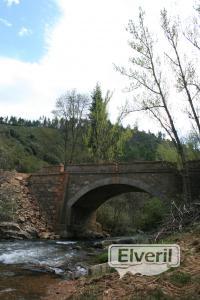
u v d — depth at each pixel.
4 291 11.03
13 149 62.66
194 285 7.85
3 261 17.06
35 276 13.47
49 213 35.22
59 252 21.52
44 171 36.34
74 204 34.78
